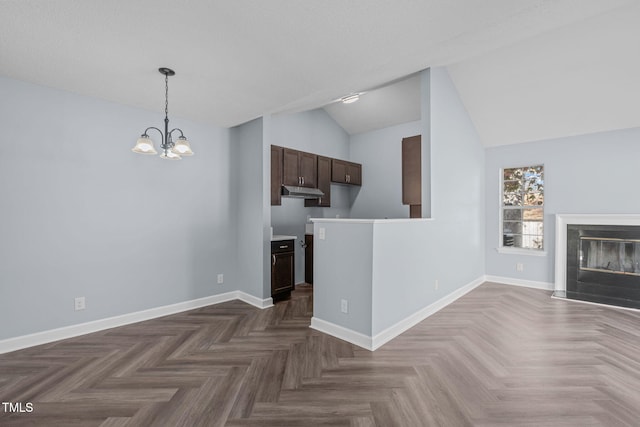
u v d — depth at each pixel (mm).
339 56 2334
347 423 1753
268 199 3955
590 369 2312
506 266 5059
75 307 2961
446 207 3934
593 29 3135
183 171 3732
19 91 2650
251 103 3256
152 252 3475
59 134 2859
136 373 2283
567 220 4445
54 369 2336
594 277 4238
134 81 2686
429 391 2053
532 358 2492
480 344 2764
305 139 5328
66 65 2383
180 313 3639
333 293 3021
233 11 1743
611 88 3646
